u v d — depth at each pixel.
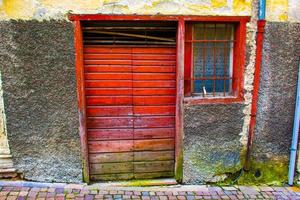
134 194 4.50
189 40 4.58
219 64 4.75
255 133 4.84
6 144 4.40
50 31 4.18
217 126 4.72
